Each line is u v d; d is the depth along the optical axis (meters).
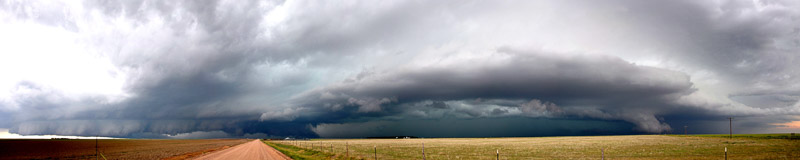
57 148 89.44
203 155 49.31
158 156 50.84
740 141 65.31
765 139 72.31
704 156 32.91
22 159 51.84
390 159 36.41
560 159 34.25
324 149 60.22
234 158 41.56
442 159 36.41
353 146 78.06
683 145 55.47
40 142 123.50
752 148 43.03
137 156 51.88
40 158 53.06
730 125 102.44
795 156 30.72
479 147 64.94
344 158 36.84
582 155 39.22
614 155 38.12
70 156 57.44
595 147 55.84
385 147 69.19
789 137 78.25
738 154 34.03
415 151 52.75
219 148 76.31
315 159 36.97
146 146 104.75
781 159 28.56
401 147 68.88
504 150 52.78
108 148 90.31
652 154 38.00
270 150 60.00
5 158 54.62
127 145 114.56
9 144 105.25
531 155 40.62
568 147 57.91
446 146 72.44
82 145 110.38
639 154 38.56
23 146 96.69
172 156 49.78
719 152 37.50
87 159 48.12
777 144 51.59
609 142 77.38
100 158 49.16
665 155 36.00
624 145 59.97
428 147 67.81
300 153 49.06
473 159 35.88
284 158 40.16
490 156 39.81
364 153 47.53
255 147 75.06
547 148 56.28
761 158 29.19
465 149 57.75
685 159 30.61
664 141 75.94
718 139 81.88
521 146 67.00
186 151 65.88
